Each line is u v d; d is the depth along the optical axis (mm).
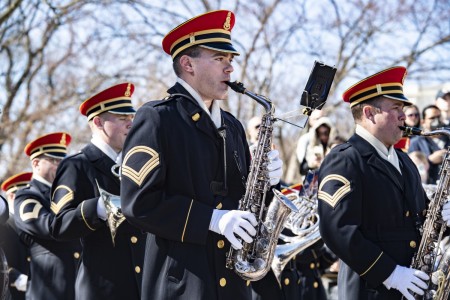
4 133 18641
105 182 7113
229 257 5324
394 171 6090
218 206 5324
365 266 5797
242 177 5523
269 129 5551
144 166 5164
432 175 9664
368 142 6145
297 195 7203
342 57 20453
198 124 5344
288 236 7480
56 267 8117
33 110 20438
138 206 5141
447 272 6070
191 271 5215
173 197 5184
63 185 7078
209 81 5398
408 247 6004
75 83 20641
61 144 8828
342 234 5828
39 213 8023
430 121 10203
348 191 5910
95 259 6992
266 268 5406
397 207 6004
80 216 6766
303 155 10000
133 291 6965
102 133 7270
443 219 6000
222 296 5277
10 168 18375
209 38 5391
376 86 6152
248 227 5102
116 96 7312
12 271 8914
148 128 5266
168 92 5527
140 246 6961
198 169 5289
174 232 5141
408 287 5766
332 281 9727
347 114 20828
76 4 19188
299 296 7797
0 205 5965
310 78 5543
